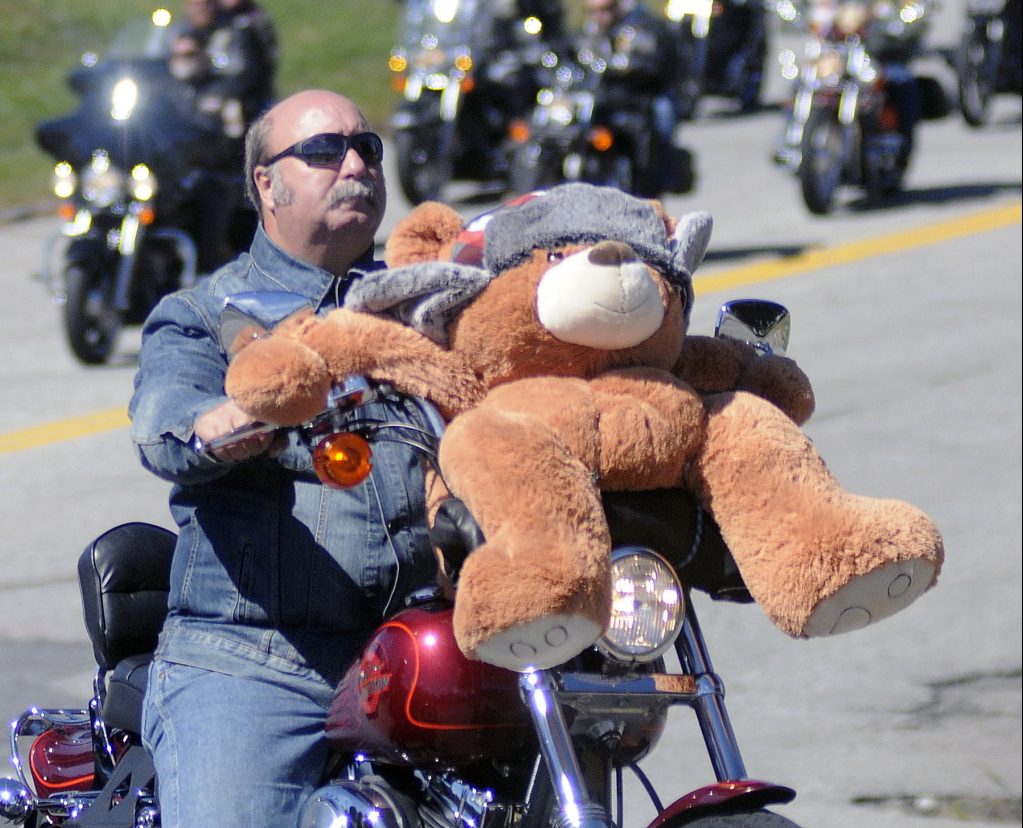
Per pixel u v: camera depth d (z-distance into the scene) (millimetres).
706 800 7875
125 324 33531
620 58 40156
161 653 9906
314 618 9688
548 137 40094
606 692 8281
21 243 46094
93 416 28766
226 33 38094
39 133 32031
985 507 22438
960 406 26875
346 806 8719
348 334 8461
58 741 12102
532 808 8703
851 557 7984
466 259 8828
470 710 8719
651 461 8250
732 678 17875
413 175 45562
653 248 8586
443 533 8117
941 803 15086
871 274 37312
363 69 68062
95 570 11297
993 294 34875
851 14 44500
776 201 47250
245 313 8414
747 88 66375
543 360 8508
